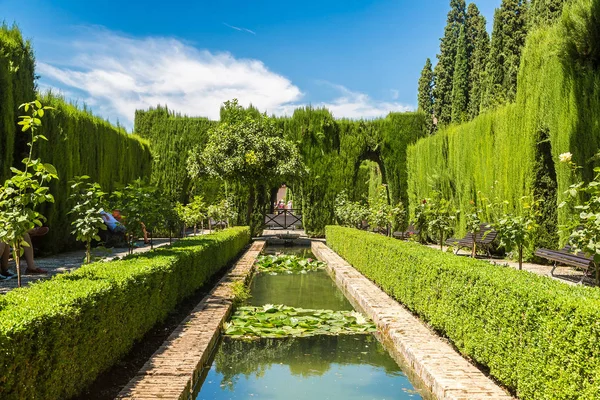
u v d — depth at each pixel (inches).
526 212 258.1
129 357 177.8
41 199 163.0
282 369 189.8
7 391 95.0
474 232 343.0
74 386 128.5
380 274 322.0
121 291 160.7
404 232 616.1
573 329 112.3
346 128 820.6
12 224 155.4
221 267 423.8
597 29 313.9
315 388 169.2
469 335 172.2
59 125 425.7
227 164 676.1
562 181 352.5
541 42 393.4
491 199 467.8
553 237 398.3
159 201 353.4
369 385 171.9
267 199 920.9
